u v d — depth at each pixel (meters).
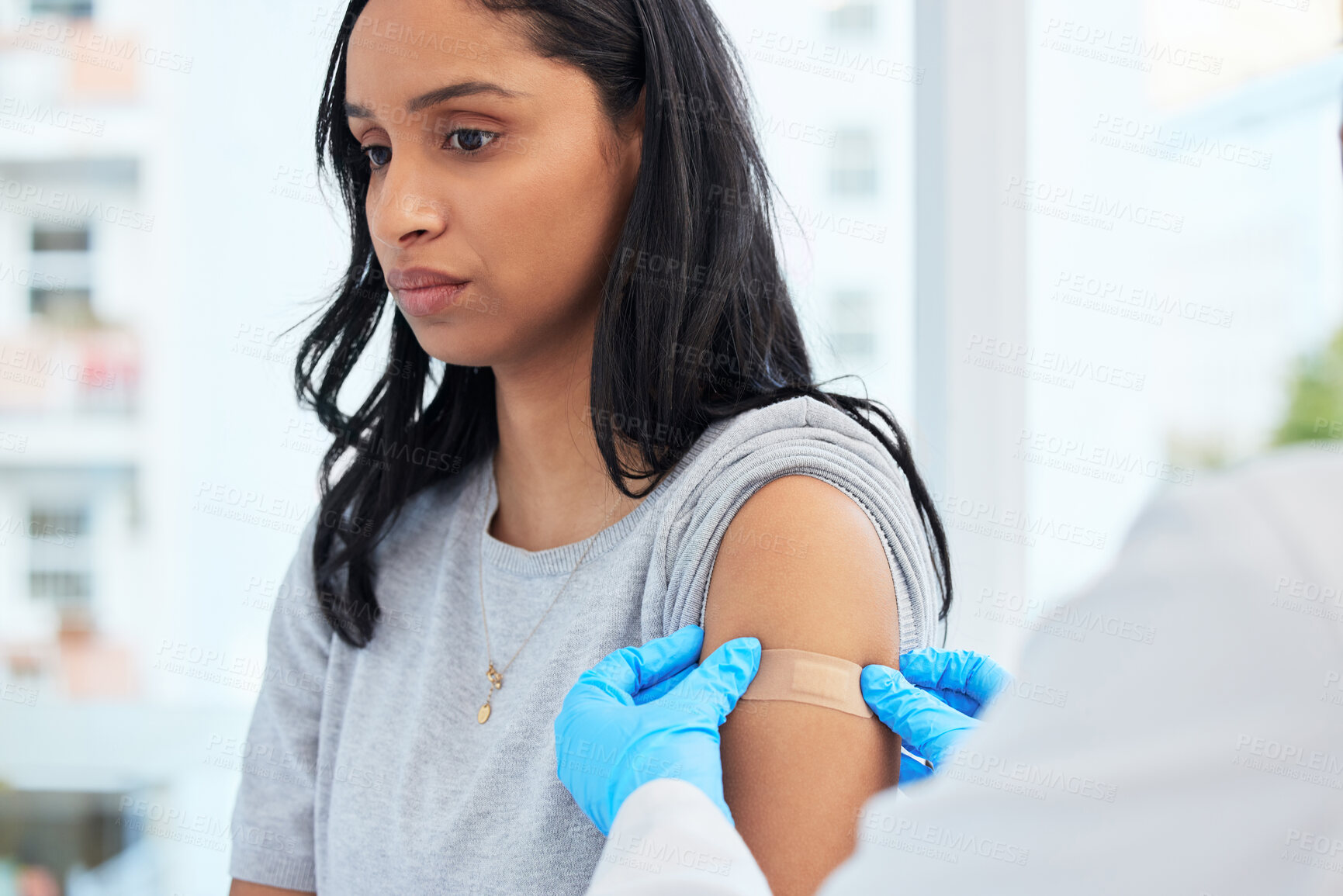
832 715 0.70
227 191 2.30
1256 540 0.43
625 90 0.83
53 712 2.46
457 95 0.77
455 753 0.87
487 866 0.81
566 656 0.85
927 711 0.72
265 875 1.02
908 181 2.00
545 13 0.78
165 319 2.41
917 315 1.88
